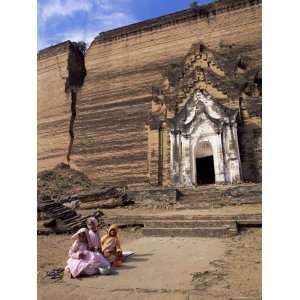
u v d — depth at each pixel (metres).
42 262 13.76
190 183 22.69
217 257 12.50
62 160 27.58
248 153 21.44
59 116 28.19
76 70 28.17
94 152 26.45
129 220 18.06
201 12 23.64
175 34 24.39
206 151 22.56
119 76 26.20
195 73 23.44
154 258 12.82
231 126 21.80
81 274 11.38
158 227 16.80
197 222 16.25
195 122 22.94
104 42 27.00
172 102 23.83
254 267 11.38
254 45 22.02
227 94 22.25
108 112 26.33
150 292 9.91
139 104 25.19
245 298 9.28
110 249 12.17
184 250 13.63
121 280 10.84
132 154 24.95
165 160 23.73
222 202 20.03
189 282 10.41
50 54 29.03
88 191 22.78
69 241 16.75
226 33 22.86
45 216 18.31
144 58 25.34
